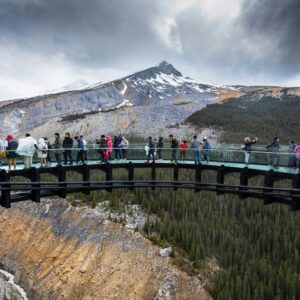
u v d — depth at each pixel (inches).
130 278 2402.8
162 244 2554.1
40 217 3112.7
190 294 2301.9
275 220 3014.3
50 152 1056.8
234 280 2418.8
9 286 2704.2
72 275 2551.7
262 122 6948.8
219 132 6186.0
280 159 1013.8
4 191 902.4
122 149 1238.9
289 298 2324.1
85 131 6934.1
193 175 2763.3
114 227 2721.5
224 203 3257.9
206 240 2746.1
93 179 2588.6
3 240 3154.5
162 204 3051.2
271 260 2684.5
